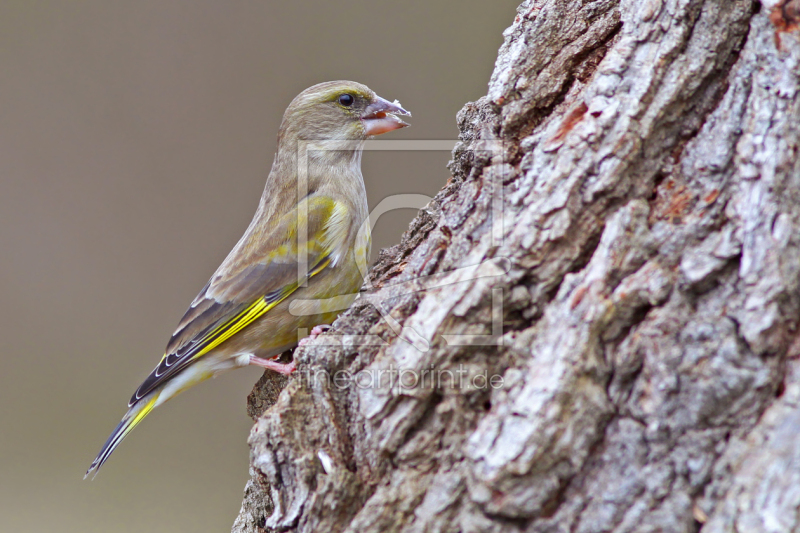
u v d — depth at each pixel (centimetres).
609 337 480
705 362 448
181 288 1869
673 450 450
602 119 522
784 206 458
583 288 489
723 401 441
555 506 467
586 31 618
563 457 460
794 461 414
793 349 442
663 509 445
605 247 494
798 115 471
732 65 518
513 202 549
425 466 514
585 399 466
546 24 623
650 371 461
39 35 1962
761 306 443
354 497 535
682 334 457
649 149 518
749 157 479
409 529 499
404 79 1864
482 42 1861
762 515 413
